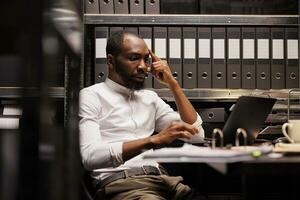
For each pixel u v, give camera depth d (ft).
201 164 4.22
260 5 7.94
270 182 4.19
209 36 7.68
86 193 5.19
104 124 6.33
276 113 7.48
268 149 3.80
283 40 7.75
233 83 7.68
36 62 2.62
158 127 6.94
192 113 6.68
